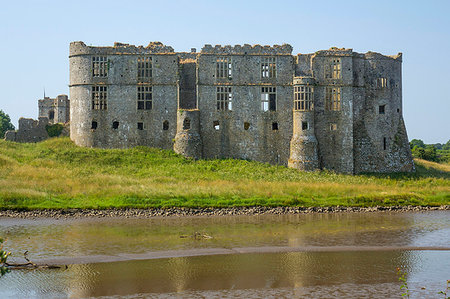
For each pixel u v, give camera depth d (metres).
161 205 51.97
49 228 43.47
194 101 76.69
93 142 73.50
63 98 102.19
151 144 73.94
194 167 68.25
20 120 78.38
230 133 74.06
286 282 29.61
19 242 38.41
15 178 57.78
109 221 46.78
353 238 40.50
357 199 56.00
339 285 29.12
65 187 55.69
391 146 78.88
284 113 74.69
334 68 75.88
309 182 63.72
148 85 74.12
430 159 112.69
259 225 45.53
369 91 78.38
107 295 27.47
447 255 35.50
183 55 79.75
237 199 54.34
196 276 30.61
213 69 74.12
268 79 74.75
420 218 49.31
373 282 29.67
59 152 69.88
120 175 63.66
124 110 73.81
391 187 64.19
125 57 74.06
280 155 74.44
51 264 32.91
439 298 27.25
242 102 74.31
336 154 75.44
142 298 27.05
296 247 37.53
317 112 75.31
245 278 30.28
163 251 36.19
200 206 52.16
